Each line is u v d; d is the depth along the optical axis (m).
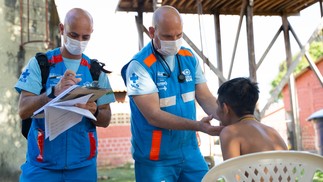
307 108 19.30
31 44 6.50
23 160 6.29
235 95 2.53
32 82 2.77
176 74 3.09
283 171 2.12
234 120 2.59
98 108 2.93
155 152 3.03
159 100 3.00
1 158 5.98
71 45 2.77
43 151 2.79
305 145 18.80
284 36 10.57
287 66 10.52
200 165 3.22
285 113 19.36
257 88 2.59
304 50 9.60
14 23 6.28
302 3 9.86
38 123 2.82
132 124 3.15
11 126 6.14
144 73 2.94
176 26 2.86
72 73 2.61
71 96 2.53
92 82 2.71
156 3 7.43
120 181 10.98
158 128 3.00
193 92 3.18
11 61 6.20
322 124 5.90
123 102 16.39
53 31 6.96
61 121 2.57
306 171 2.14
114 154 16.17
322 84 10.58
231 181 2.13
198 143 3.31
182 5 9.38
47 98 2.61
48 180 2.79
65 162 2.80
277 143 2.47
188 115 3.11
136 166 3.16
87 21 2.76
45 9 6.77
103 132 16.14
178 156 3.09
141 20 9.24
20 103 2.75
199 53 8.62
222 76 8.77
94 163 2.96
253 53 8.54
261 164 2.11
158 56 3.02
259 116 9.12
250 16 8.59
